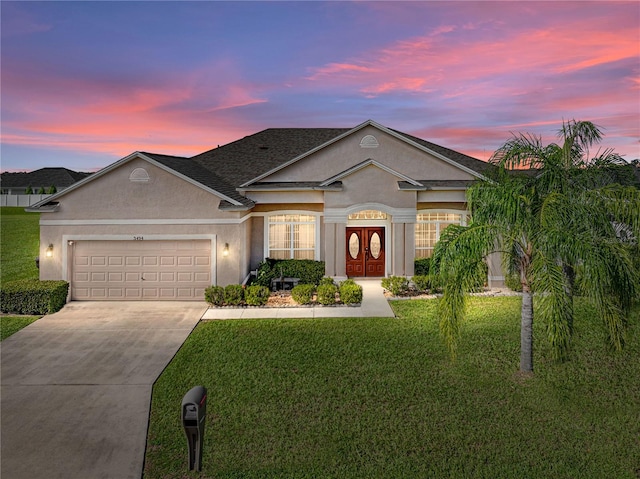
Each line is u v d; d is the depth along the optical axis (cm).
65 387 891
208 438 693
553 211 811
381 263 1902
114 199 1579
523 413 762
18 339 1191
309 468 617
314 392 845
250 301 1497
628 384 867
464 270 863
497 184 912
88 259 1600
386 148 1853
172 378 926
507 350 1047
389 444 673
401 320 1314
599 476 596
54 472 614
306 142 2298
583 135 954
